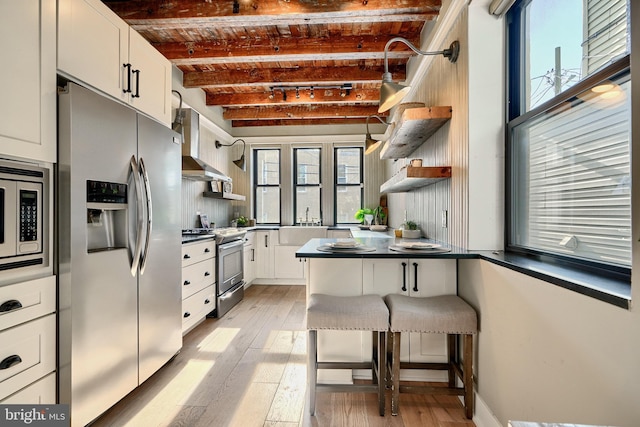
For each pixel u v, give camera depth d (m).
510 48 1.79
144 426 1.60
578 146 1.23
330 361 1.96
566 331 1.01
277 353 2.44
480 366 1.65
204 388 1.95
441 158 2.37
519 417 1.29
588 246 1.17
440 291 1.96
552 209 1.40
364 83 3.97
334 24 2.79
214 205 4.65
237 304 3.78
